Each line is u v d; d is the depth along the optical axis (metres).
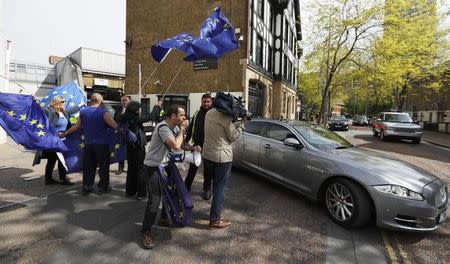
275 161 5.33
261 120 6.18
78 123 4.73
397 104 28.91
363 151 4.93
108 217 3.97
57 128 5.05
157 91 17.62
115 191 5.03
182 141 3.62
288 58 25.33
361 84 19.56
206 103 4.79
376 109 51.16
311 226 4.00
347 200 4.01
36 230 3.53
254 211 4.44
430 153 11.85
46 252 3.06
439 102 27.92
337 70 17.42
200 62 16.05
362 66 15.58
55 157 5.16
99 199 4.62
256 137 5.95
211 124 3.67
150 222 3.24
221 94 3.61
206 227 3.82
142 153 4.64
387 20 13.74
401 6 13.65
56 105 5.05
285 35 23.30
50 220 3.82
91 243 3.28
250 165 6.00
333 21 14.55
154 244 3.33
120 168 6.15
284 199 5.00
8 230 3.50
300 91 37.94
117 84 24.36
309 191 4.59
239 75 15.00
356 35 14.47
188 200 3.49
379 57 14.80
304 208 4.63
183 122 3.43
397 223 3.63
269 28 19.97
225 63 15.34
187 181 4.99
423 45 15.89
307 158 4.65
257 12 16.80
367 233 3.86
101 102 4.73
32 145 4.57
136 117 4.59
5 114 4.48
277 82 21.33
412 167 4.24
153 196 3.27
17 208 4.17
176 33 17.05
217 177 3.72
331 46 15.20
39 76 27.36
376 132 17.69
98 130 4.65
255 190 5.44
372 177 3.78
